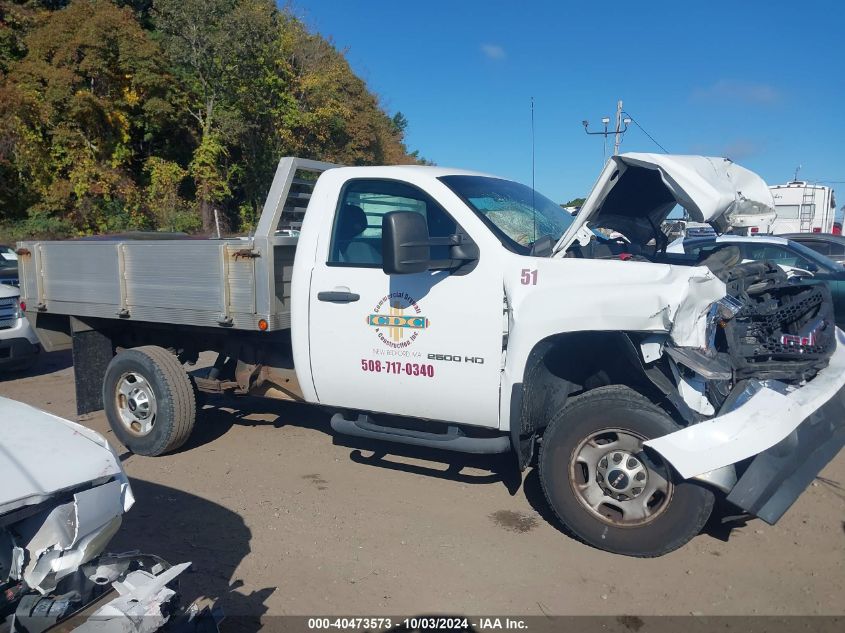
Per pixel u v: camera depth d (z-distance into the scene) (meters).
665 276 3.89
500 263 4.32
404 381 4.63
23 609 2.54
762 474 3.68
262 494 5.12
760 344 4.02
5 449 2.81
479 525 4.58
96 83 25.67
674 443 3.72
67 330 6.97
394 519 4.68
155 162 27.47
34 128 24.73
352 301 4.77
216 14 26.48
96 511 2.80
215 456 5.95
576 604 3.66
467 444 4.55
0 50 26.83
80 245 6.18
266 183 29.48
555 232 4.96
